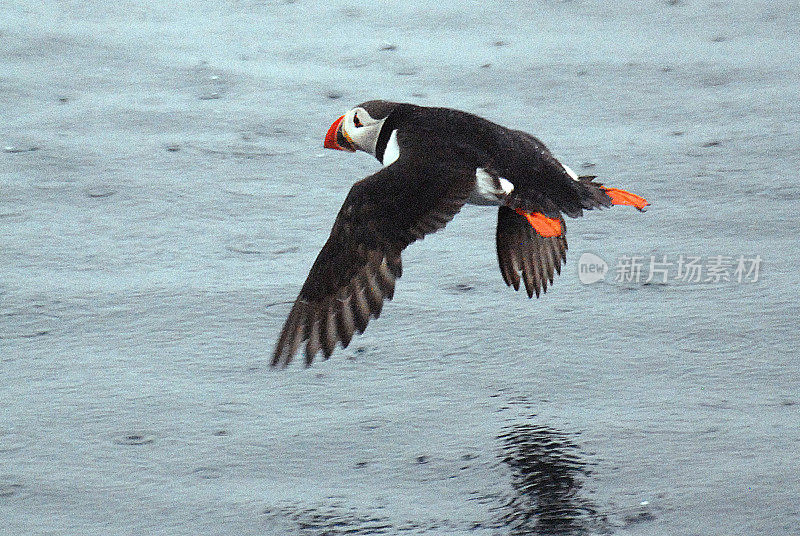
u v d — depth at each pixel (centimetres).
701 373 1008
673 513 814
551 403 966
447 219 818
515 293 1157
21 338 1064
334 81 1677
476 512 820
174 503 838
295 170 1429
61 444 912
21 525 814
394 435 921
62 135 1495
